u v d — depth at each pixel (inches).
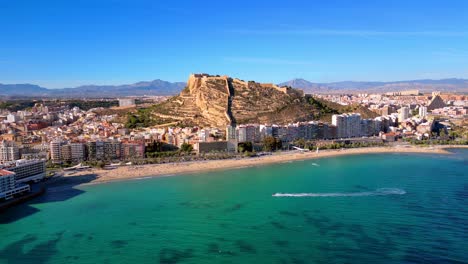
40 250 5974.4
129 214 7490.2
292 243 5944.9
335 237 6102.4
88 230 6732.3
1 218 7460.6
